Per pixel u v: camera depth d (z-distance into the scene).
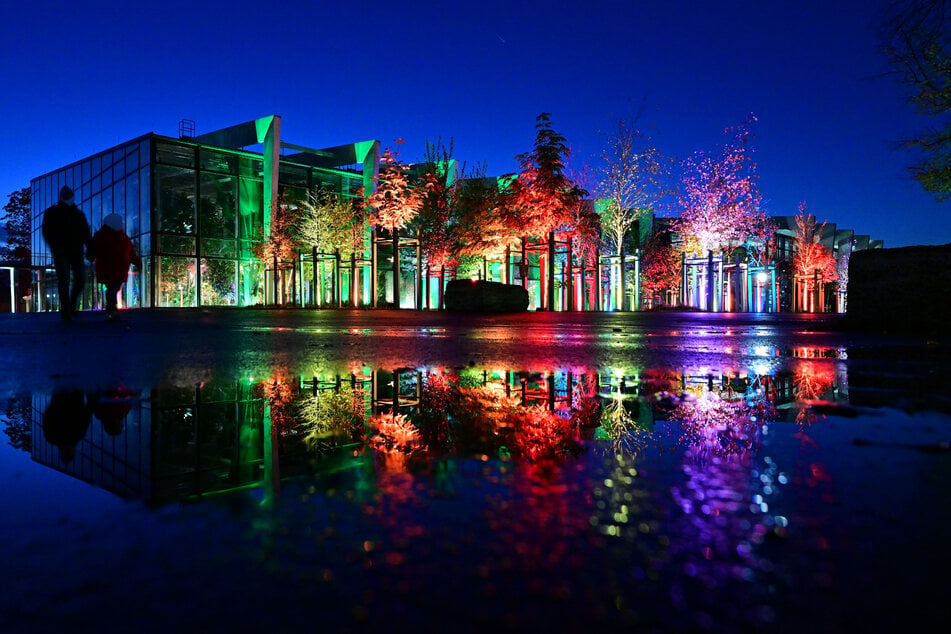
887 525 0.64
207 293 29.02
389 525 0.66
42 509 0.70
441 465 0.96
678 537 0.61
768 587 0.49
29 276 47.66
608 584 0.50
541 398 1.83
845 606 0.45
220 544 0.59
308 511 0.71
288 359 3.25
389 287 34.41
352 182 35.16
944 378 2.35
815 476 0.86
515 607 0.45
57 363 2.97
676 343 4.76
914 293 6.11
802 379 2.32
